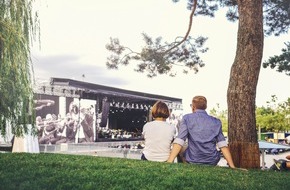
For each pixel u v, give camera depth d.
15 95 8.02
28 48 8.30
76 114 23.28
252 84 6.88
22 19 8.45
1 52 7.89
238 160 6.65
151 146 5.45
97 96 25.75
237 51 7.14
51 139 21.27
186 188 3.85
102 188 3.71
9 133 8.15
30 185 3.78
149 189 3.74
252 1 7.06
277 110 67.81
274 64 16.25
